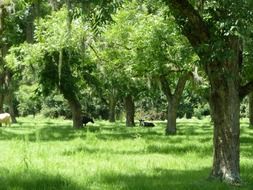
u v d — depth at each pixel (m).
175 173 15.45
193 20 13.05
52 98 80.00
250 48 14.64
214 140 13.79
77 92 42.69
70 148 23.22
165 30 28.47
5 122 48.56
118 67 36.72
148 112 86.50
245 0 11.52
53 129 41.25
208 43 12.95
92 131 38.59
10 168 15.83
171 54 30.02
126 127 48.84
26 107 88.38
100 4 11.02
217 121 13.64
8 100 59.69
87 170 15.70
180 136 33.59
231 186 13.07
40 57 37.31
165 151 22.27
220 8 12.46
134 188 12.55
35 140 28.38
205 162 18.39
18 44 37.75
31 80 44.53
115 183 13.29
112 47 33.56
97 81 41.78
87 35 31.67
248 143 27.64
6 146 24.56
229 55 12.34
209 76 13.51
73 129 41.69
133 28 31.66
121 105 84.12
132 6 30.25
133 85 43.28
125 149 23.14
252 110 53.94
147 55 30.48
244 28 11.72
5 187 12.39
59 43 33.69
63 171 15.41
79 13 11.48
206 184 13.04
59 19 33.75
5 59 40.25
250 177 14.50
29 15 28.28
